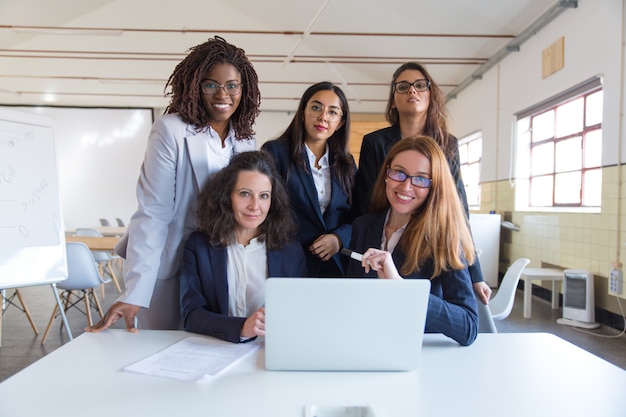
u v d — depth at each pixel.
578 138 4.80
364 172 2.22
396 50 7.01
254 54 7.75
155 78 8.80
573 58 4.56
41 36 7.27
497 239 6.01
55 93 9.55
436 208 1.41
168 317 1.71
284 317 1.06
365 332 1.07
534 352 1.26
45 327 3.97
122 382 1.03
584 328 3.97
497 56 6.30
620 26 3.88
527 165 5.87
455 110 8.40
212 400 0.94
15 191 2.21
